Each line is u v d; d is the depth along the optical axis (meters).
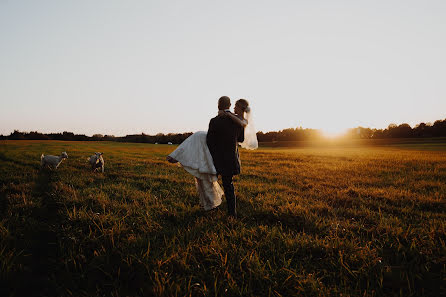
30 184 5.21
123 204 3.93
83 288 1.92
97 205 3.85
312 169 9.23
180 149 3.44
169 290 1.83
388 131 107.50
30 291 1.82
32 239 2.62
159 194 4.96
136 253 2.38
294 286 1.97
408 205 4.32
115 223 2.96
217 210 3.87
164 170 8.58
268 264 2.24
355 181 6.72
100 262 2.22
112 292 1.85
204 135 3.54
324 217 3.55
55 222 3.11
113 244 2.48
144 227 3.02
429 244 2.60
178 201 4.40
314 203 4.35
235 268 2.20
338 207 4.27
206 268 2.22
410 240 2.74
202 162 3.43
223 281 2.00
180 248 2.46
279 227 3.17
